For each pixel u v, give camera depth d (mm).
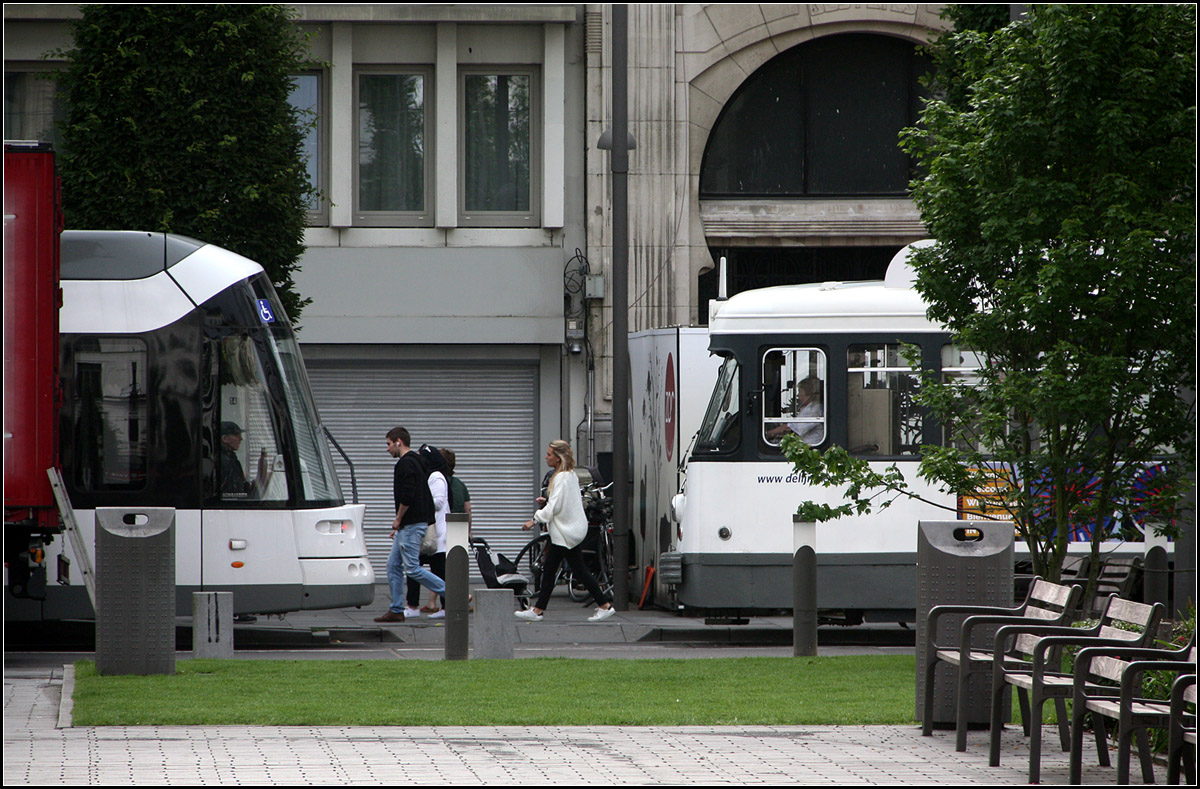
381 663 40719
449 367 77875
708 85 78688
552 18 77000
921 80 64125
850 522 53125
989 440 42250
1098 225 39875
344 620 58344
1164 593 45906
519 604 60219
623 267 63438
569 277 77875
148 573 37531
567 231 78438
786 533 53688
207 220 55656
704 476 54062
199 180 56062
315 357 76750
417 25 77812
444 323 76312
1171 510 41906
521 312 76688
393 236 78062
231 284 49719
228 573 48781
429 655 47000
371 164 78750
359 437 77375
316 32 62688
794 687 36344
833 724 31344
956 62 62094
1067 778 25656
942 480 43031
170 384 48781
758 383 53938
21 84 75812
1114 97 39750
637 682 37094
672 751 27859
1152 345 40281
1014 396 39969
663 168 77938
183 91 55156
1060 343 39250
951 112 42500
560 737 29312
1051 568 42062
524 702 33500
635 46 77938
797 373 53906
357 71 78438
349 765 26016
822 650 50438
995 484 42188
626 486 62844
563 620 58375
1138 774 26219
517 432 78125
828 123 80688
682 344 60062
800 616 44375
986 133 40688
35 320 40875
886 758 27438
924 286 42438
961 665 28562
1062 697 27266
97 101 55656
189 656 45312
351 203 77812
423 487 56844
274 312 50719
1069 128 39656
